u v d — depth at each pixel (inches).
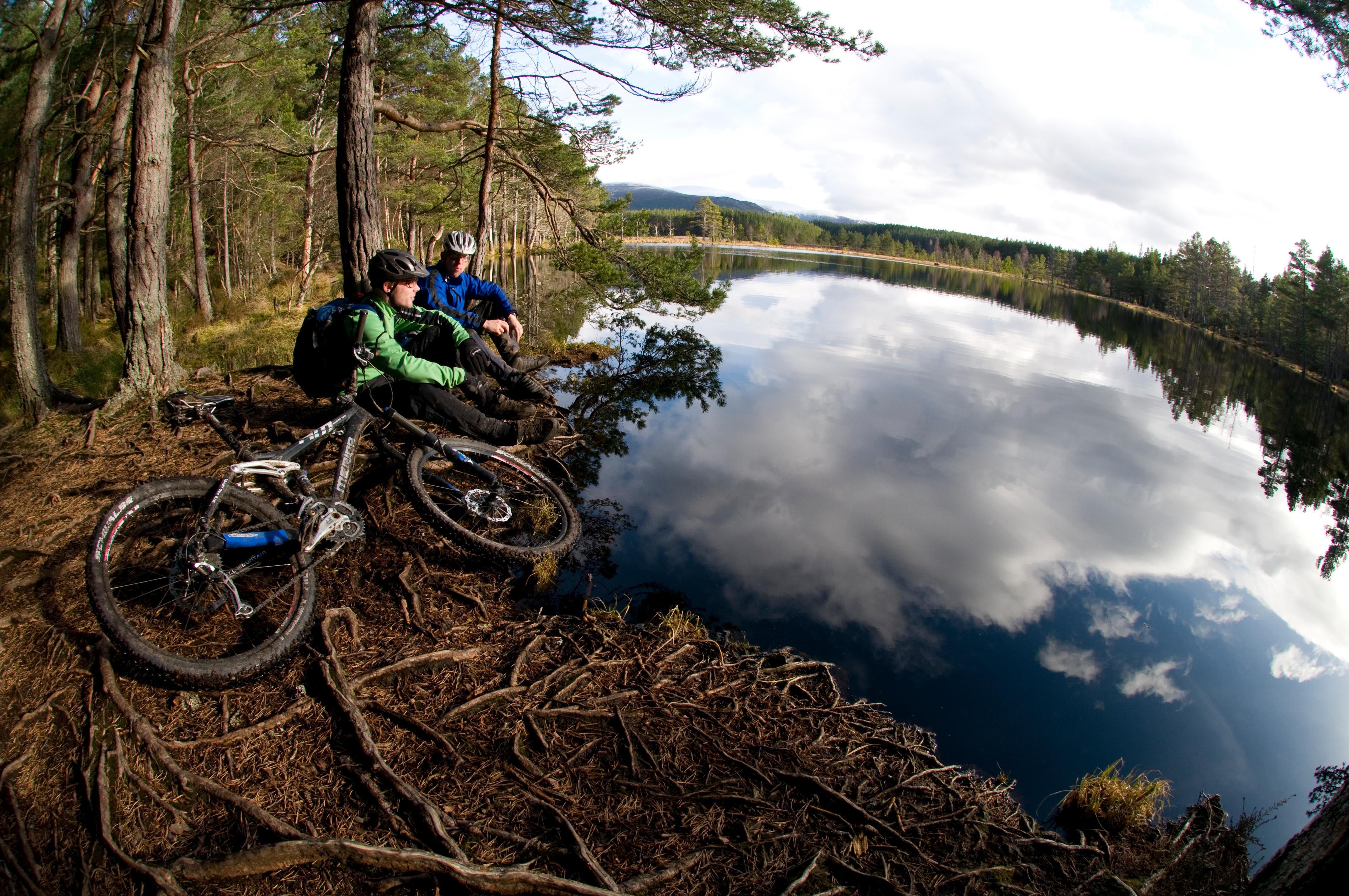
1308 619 233.8
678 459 307.4
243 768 96.7
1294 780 142.8
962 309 1710.1
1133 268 3909.9
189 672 99.6
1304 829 66.4
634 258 474.0
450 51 544.1
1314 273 1706.4
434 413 147.0
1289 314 1786.4
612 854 92.0
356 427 131.2
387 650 124.8
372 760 98.9
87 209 484.1
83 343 532.1
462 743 107.1
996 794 119.7
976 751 137.0
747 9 297.6
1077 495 345.4
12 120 359.6
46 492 168.1
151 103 243.6
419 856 84.4
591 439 320.8
